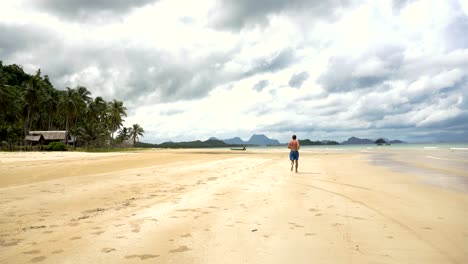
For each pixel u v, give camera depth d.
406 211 5.95
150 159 23.34
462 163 18.86
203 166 16.75
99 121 88.12
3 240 4.12
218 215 5.57
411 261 3.46
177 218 5.34
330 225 4.95
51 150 49.09
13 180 10.18
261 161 21.88
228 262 3.41
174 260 3.46
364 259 3.51
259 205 6.46
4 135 58.09
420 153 35.03
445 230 4.68
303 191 8.29
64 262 3.38
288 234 4.46
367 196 7.59
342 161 22.05
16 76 84.62
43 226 4.81
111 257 3.53
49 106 71.94
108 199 7.04
